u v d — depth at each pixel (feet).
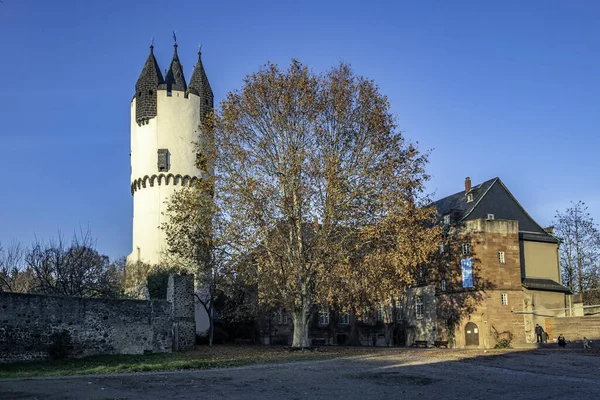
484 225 189.26
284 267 137.49
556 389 78.33
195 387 76.64
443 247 197.47
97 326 125.90
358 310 144.87
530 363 111.55
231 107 141.08
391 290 137.59
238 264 138.00
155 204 195.11
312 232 138.31
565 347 169.07
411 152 143.33
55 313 119.75
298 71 140.67
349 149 139.85
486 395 73.05
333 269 134.00
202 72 209.36
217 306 187.93
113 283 197.98
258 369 100.01
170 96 199.93
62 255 189.06
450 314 191.52
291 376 89.35
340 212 134.10
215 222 139.13
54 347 118.01
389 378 87.76
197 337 183.73
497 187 214.07
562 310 198.08
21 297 115.65
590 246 236.43
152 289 165.89
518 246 192.13
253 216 132.16
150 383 80.02
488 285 185.37
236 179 136.67
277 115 137.18
